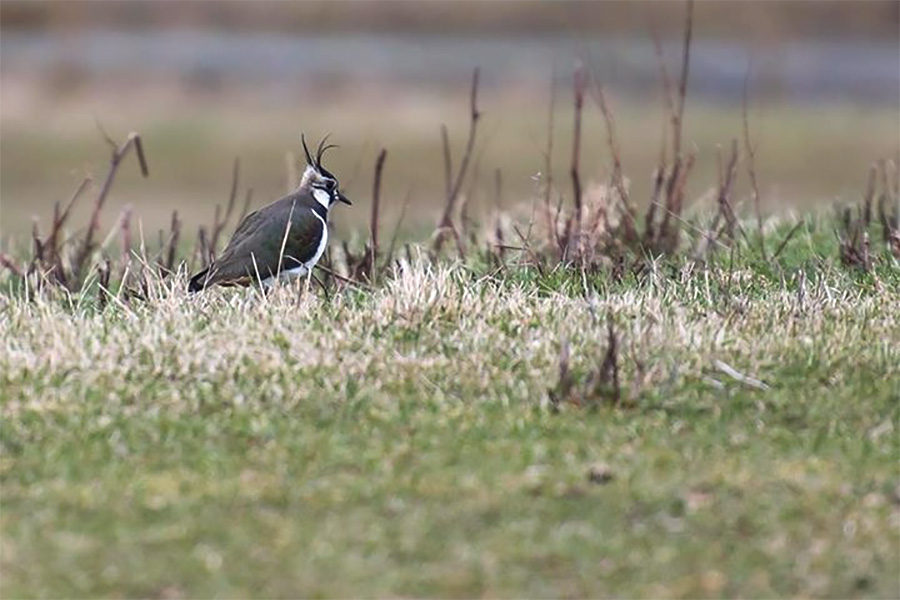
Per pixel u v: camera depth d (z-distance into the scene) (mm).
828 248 19156
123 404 13594
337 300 16031
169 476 12391
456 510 11867
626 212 19453
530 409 13508
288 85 49156
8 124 44562
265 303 15570
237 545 11406
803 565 11172
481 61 52281
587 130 43406
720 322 15000
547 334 14688
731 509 11852
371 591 10914
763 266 17859
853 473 12344
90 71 50281
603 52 53062
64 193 38469
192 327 14922
